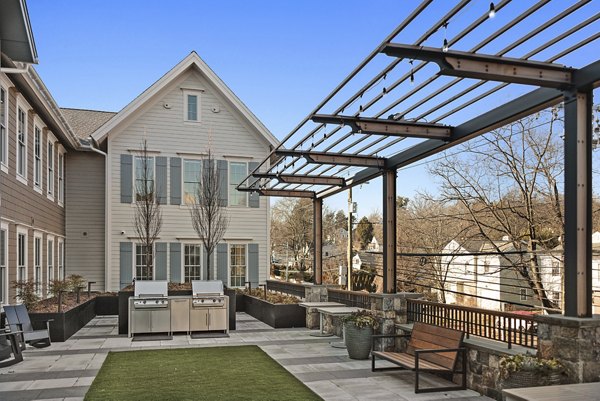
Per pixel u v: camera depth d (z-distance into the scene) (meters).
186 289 13.80
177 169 17.14
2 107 9.76
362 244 40.31
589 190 4.85
